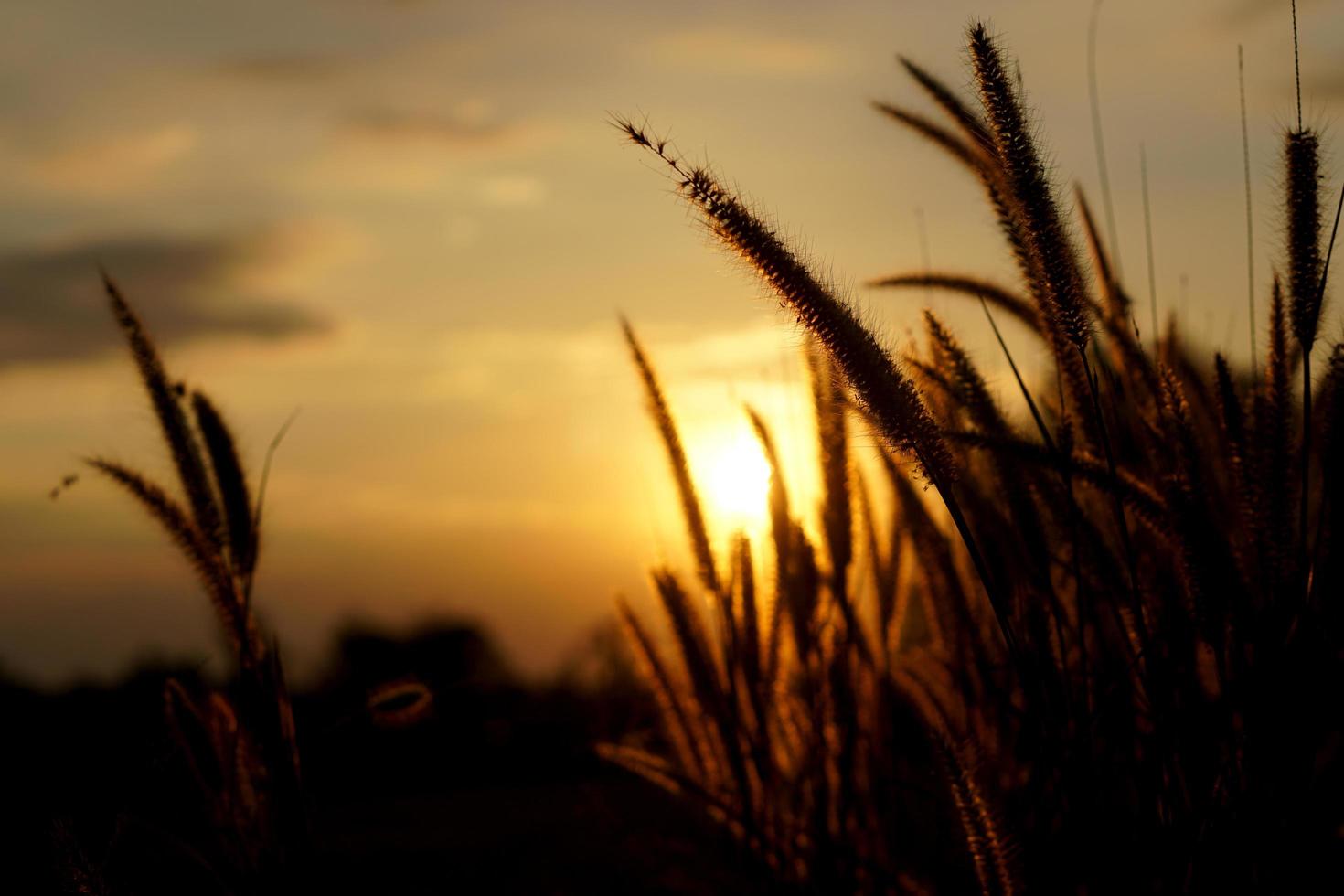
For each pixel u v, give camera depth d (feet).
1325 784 3.82
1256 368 3.79
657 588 4.31
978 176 3.87
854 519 4.19
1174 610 3.79
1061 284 3.57
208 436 4.08
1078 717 3.75
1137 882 3.74
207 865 4.06
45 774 4.09
